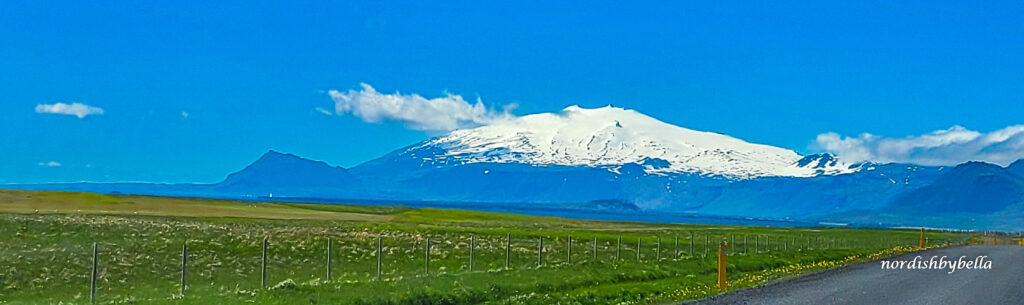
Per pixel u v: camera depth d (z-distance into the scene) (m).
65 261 34.50
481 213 158.12
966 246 73.38
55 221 52.88
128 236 47.22
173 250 40.66
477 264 41.03
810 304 22.77
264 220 80.50
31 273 31.11
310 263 38.88
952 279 31.97
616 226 123.94
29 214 62.09
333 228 67.06
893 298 24.73
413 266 39.12
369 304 21.14
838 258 47.53
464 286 24.38
